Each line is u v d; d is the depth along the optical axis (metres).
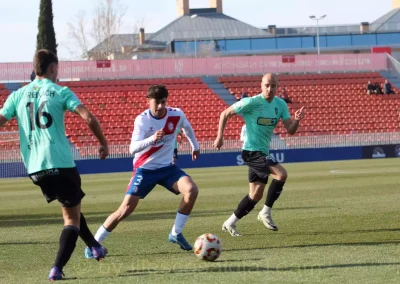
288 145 72.38
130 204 16.42
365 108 86.94
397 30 145.88
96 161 66.88
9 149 70.25
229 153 70.12
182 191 16.44
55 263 13.32
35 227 23.95
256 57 89.69
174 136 16.67
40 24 87.06
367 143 73.62
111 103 82.19
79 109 13.02
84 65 84.75
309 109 86.12
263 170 19.59
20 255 17.22
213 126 81.25
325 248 16.64
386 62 93.00
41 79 13.41
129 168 67.50
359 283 12.18
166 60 87.38
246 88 87.38
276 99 20.02
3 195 42.00
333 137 73.12
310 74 90.88
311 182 41.53
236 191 37.28
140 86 85.19
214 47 142.75
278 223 22.28
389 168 54.47
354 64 92.44
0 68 81.50
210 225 22.41
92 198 36.12
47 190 13.41
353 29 155.88
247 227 21.62
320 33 144.38
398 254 15.38
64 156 13.12
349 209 25.77
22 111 13.23
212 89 86.69
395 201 28.42
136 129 16.34
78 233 13.50
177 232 16.77
